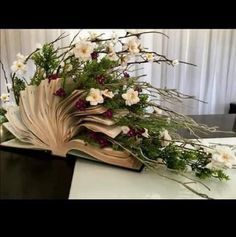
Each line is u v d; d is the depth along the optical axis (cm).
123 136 79
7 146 88
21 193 66
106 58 81
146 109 85
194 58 285
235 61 294
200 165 74
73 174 76
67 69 83
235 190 69
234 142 102
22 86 94
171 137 81
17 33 263
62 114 80
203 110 302
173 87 288
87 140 80
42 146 85
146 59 89
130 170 78
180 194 66
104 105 79
